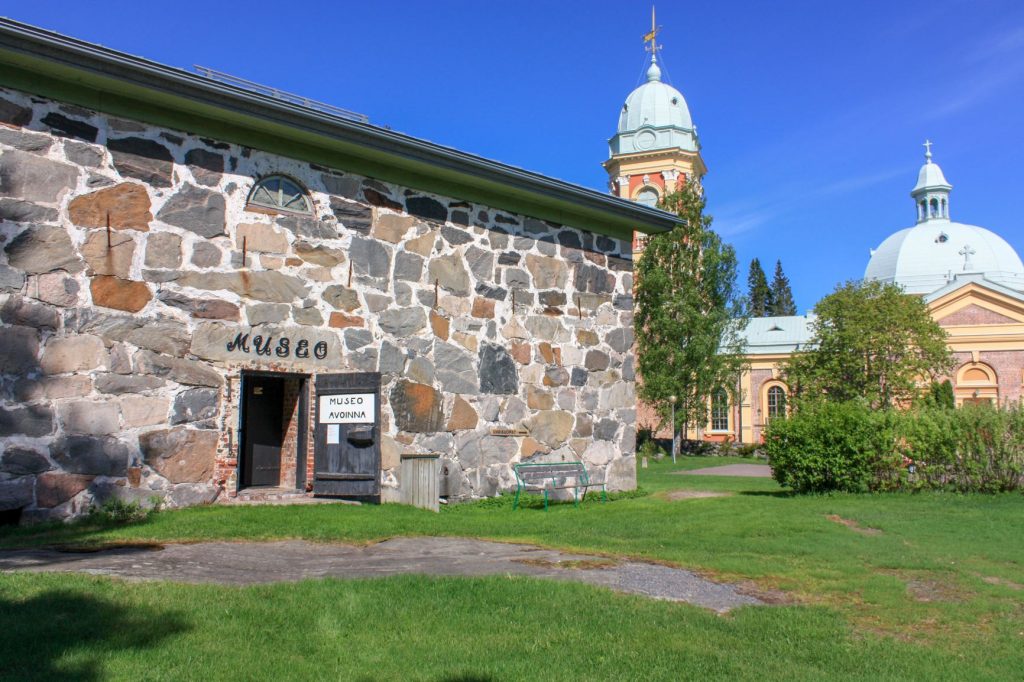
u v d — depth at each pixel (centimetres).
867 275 6781
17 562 706
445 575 697
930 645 560
